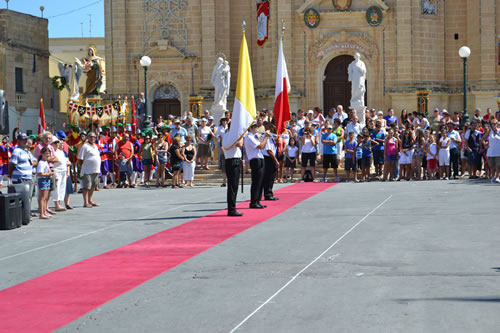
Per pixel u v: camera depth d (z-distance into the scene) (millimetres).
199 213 19422
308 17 42562
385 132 30234
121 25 45031
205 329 8438
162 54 44844
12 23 50781
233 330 8352
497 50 41469
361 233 14852
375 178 30016
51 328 8750
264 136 19891
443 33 42625
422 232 14727
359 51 42500
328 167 29484
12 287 11172
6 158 34250
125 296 10219
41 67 54438
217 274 11445
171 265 12336
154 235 15812
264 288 10344
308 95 43031
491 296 9414
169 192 26906
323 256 12539
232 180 18469
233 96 44688
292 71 42875
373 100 42594
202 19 44094
